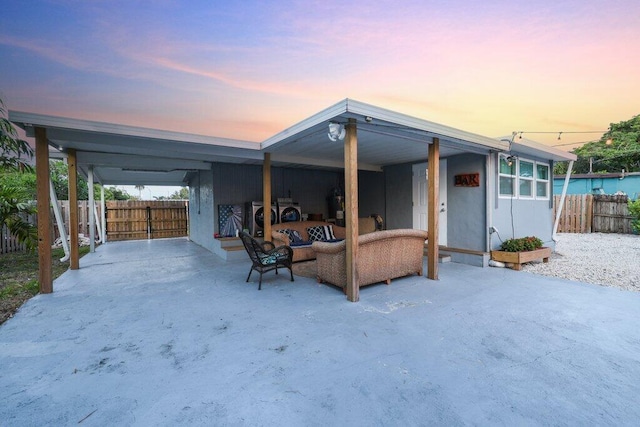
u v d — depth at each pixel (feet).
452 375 6.91
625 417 5.49
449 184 21.57
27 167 18.08
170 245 31.48
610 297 12.51
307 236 23.62
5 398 6.23
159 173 32.27
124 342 8.78
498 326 9.64
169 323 10.18
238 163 26.32
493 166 19.57
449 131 14.71
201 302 12.35
